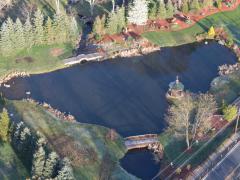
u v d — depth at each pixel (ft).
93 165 344.28
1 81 426.92
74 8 520.42
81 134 371.35
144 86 435.12
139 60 467.52
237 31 505.25
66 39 470.80
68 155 347.97
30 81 431.43
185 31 500.33
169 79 445.37
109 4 527.40
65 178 303.48
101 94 422.41
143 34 490.08
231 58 474.08
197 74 452.76
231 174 340.80
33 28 455.22
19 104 398.42
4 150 345.31
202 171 343.26
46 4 516.73
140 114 400.88
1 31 435.53
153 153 364.99
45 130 371.15
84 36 486.38
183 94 416.67
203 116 366.02
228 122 386.52
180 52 480.64
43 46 464.24
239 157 354.54
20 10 502.79
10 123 352.28
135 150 368.27
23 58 449.48
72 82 435.12
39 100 409.90
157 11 505.66
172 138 371.97
